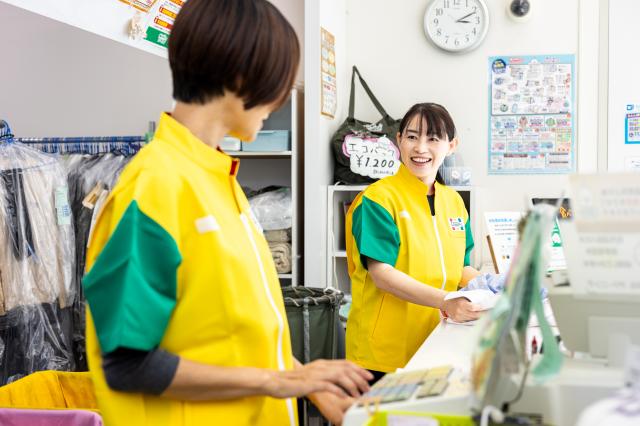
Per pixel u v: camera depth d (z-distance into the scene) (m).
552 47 3.93
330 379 1.10
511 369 0.91
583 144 3.91
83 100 4.22
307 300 2.55
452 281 2.37
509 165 3.98
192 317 1.05
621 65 3.85
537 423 0.92
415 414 0.92
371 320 2.27
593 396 0.93
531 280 0.90
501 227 2.67
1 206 2.89
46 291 3.04
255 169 4.16
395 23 4.09
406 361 2.23
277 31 1.06
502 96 3.98
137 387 0.99
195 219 1.06
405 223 2.26
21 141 3.77
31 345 2.95
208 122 1.12
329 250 3.71
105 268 0.99
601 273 0.98
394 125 3.87
